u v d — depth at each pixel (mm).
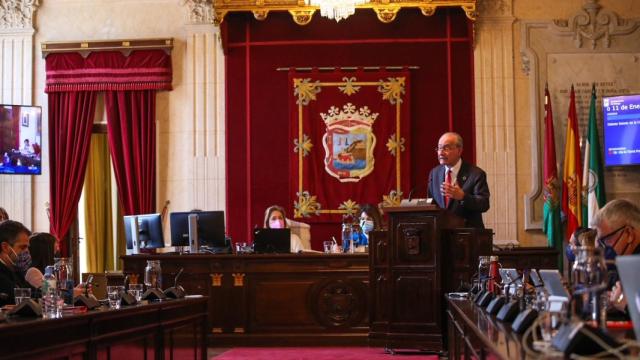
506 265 9734
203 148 12164
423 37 11969
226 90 12133
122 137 12203
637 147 11227
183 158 12234
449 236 7652
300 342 9445
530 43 11961
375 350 8914
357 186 11922
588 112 11844
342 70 11977
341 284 9477
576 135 11484
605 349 2549
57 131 12273
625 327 3396
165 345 5793
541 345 2773
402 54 11992
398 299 7812
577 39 11906
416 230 7770
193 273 9570
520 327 3291
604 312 2965
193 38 12273
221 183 12125
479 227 7930
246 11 11523
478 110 11922
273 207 10367
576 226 11344
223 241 9727
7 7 12477
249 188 12016
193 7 12297
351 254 9484
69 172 12234
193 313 6488
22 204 12398
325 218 11914
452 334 5762
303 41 12039
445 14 11969
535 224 11812
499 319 3924
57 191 12195
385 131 11938
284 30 12070
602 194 11453
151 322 5555
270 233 9656
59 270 4973
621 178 11719
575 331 2582
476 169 7879
